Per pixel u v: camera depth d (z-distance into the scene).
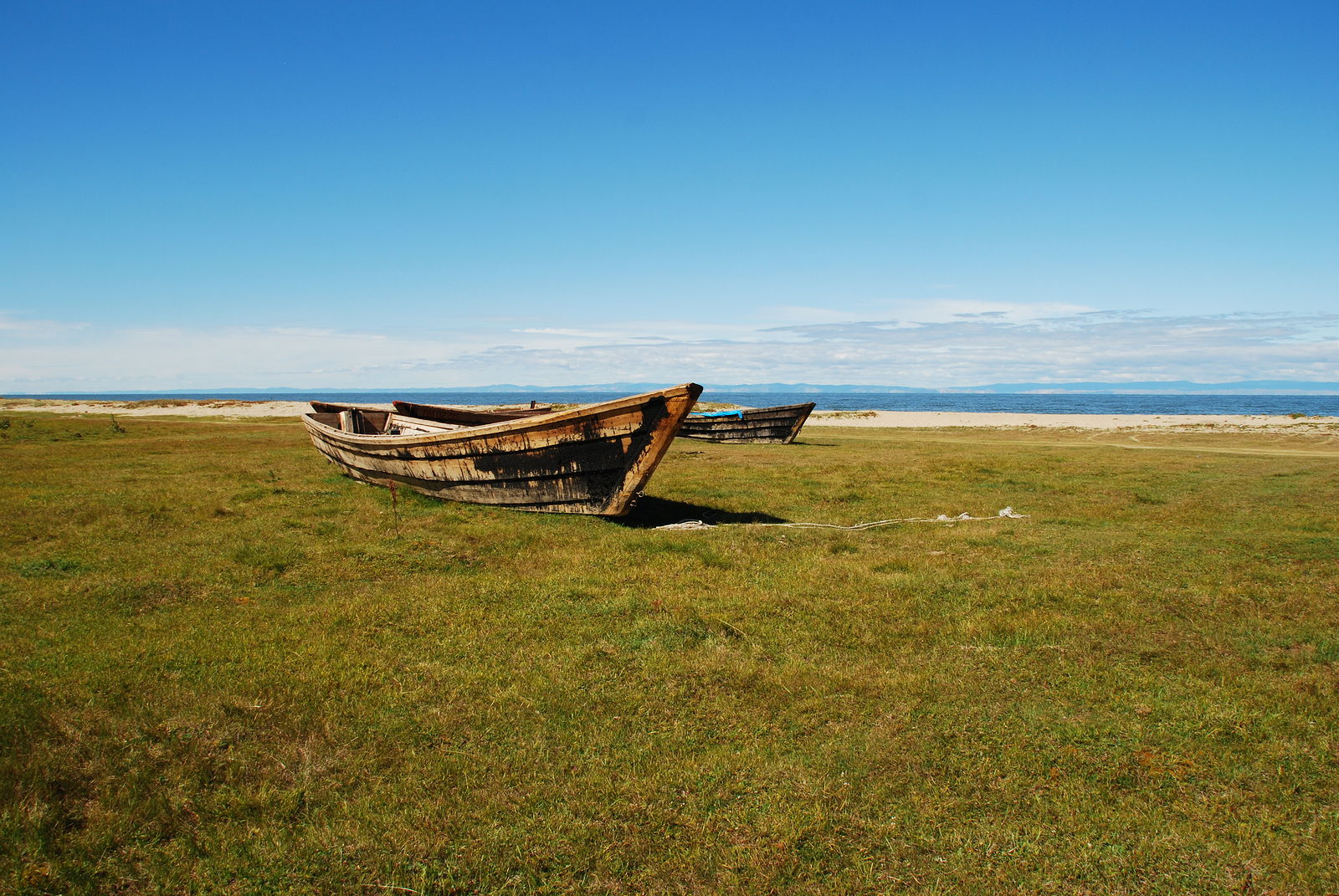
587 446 10.27
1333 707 4.79
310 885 3.25
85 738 4.28
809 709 4.77
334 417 17.89
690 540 9.46
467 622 6.27
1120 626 6.28
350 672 5.24
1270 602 6.91
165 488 12.86
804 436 32.91
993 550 9.01
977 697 4.96
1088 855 3.46
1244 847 3.51
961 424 43.38
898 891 3.24
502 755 4.22
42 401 63.00
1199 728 4.55
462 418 17.09
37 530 9.45
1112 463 19.30
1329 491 14.25
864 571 7.99
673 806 3.78
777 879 3.29
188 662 5.39
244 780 3.96
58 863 3.31
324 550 8.67
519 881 3.28
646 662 5.46
